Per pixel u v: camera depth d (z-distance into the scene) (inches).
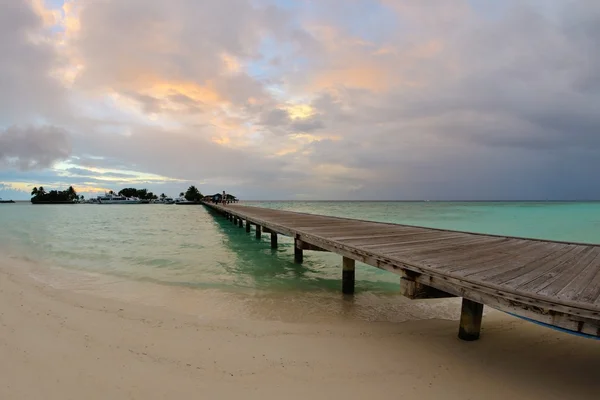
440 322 202.5
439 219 1139.9
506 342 169.5
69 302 233.8
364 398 120.4
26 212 2069.4
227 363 146.5
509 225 898.7
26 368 138.6
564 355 154.9
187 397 119.7
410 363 147.8
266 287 293.6
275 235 510.3
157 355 153.2
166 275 337.7
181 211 2413.9
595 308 104.9
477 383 131.6
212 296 262.1
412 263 179.2
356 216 1347.2
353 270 272.1
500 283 138.4
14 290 263.0
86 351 155.9
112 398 118.0
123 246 556.1
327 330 188.1
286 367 143.3
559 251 219.8
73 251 492.1
